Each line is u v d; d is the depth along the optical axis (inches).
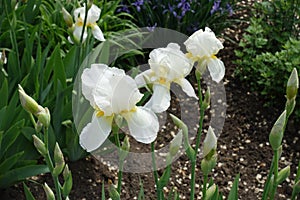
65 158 165.3
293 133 189.0
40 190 155.1
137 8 206.7
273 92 201.8
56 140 155.1
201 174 172.1
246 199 164.7
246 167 176.6
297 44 189.5
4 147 142.4
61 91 147.3
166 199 161.5
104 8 205.3
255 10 238.1
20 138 149.2
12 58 156.3
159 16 218.8
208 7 216.1
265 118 196.1
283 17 213.6
